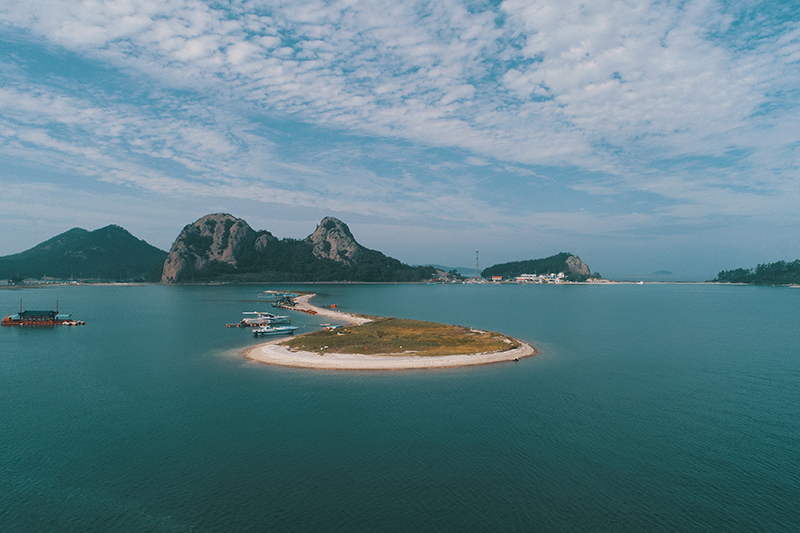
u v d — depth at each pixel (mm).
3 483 38812
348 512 34594
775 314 187875
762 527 32656
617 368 81188
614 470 41094
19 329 135625
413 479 39531
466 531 32125
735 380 72562
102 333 126875
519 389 66938
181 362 86250
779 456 43812
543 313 193625
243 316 174875
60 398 62469
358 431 50219
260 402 60625
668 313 193000
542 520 33438
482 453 44562
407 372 77562
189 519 33719
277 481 39219
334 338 104000
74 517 33938
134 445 46500
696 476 39969
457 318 171000
